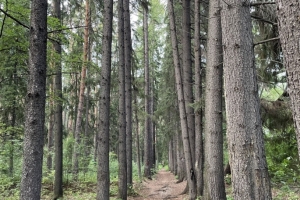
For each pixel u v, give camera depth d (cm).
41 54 406
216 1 632
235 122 393
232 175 393
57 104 1004
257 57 983
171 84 1602
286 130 920
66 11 1288
